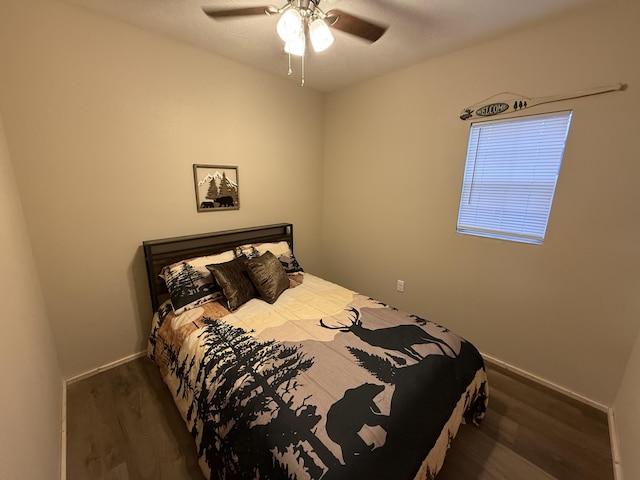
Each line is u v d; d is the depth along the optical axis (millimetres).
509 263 2113
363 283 3238
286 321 1783
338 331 1659
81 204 1863
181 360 1632
